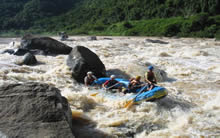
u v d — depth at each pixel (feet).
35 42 63.57
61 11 396.37
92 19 296.92
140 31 201.77
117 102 26.45
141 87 29.60
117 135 19.42
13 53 58.90
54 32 288.92
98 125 20.75
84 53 38.27
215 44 101.96
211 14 191.72
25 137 14.10
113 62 50.65
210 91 32.55
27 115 15.72
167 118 23.11
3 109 15.84
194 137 19.15
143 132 20.21
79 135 18.79
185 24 178.29
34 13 361.71
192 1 210.59
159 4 241.14
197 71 45.19
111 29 228.84
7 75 34.50
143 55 65.10
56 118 16.01
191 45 97.81
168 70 46.03
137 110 24.76
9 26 329.11
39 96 17.29
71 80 36.17
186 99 28.89
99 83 33.73
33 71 40.50
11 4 388.16
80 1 444.96
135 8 259.60
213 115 23.79
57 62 50.88
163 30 183.42
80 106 24.68
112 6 306.55
